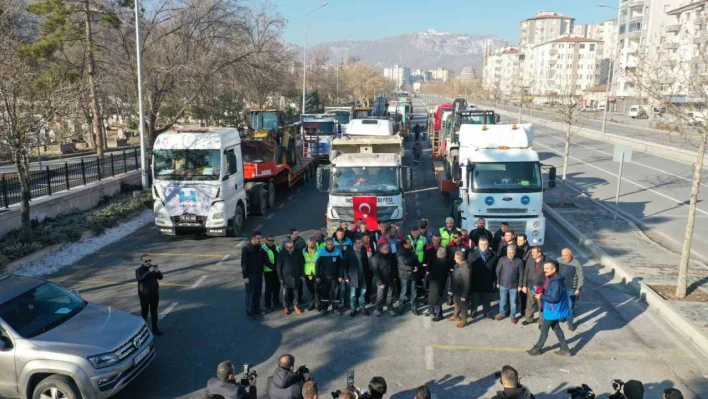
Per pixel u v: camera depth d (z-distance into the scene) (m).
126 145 45.62
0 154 14.56
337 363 8.77
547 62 122.94
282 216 19.94
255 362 8.79
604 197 23.28
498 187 14.28
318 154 32.31
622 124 66.69
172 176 15.91
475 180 14.41
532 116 71.31
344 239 10.74
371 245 11.38
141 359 7.76
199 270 13.62
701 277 12.41
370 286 11.29
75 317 7.98
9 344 7.20
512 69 153.25
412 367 8.62
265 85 31.05
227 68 27.73
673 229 18.12
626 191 24.66
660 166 32.56
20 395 7.18
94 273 13.37
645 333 9.85
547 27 182.88
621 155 18.47
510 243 10.26
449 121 28.23
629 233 16.78
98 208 19.42
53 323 7.75
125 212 18.61
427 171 31.11
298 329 10.11
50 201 17.27
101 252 15.25
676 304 10.71
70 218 17.06
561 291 8.76
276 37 31.67
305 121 33.75
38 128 14.05
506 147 15.14
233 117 38.97
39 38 26.80
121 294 11.93
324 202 22.67
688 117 11.91
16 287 8.14
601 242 15.62
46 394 7.09
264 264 10.69
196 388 7.99
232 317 10.66
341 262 10.51
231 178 16.59
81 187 19.33
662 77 14.52
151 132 27.52
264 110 30.81
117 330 7.76
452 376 8.34
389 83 168.75
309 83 79.88
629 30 86.69
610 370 8.50
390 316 10.73
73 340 7.33
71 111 16.16
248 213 19.69
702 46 12.13
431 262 10.56
